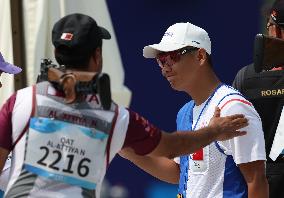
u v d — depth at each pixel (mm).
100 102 9219
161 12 22953
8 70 11117
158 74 23062
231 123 9750
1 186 10828
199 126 11289
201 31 11484
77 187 9086
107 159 9320
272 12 12148
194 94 11461
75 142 9109
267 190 10969
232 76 23016
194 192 11211
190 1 22891
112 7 22906
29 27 15406
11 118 9148
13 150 9172
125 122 9328
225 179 11008
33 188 8992
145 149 9492
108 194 23047
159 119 23234
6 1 15625
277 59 11492
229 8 22844
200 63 11328
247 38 22812
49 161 9031
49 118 9102
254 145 10820
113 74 16328
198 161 11102
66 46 9250
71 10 15727
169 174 12094
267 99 11961
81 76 9016
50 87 9219
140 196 22906
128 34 23031
